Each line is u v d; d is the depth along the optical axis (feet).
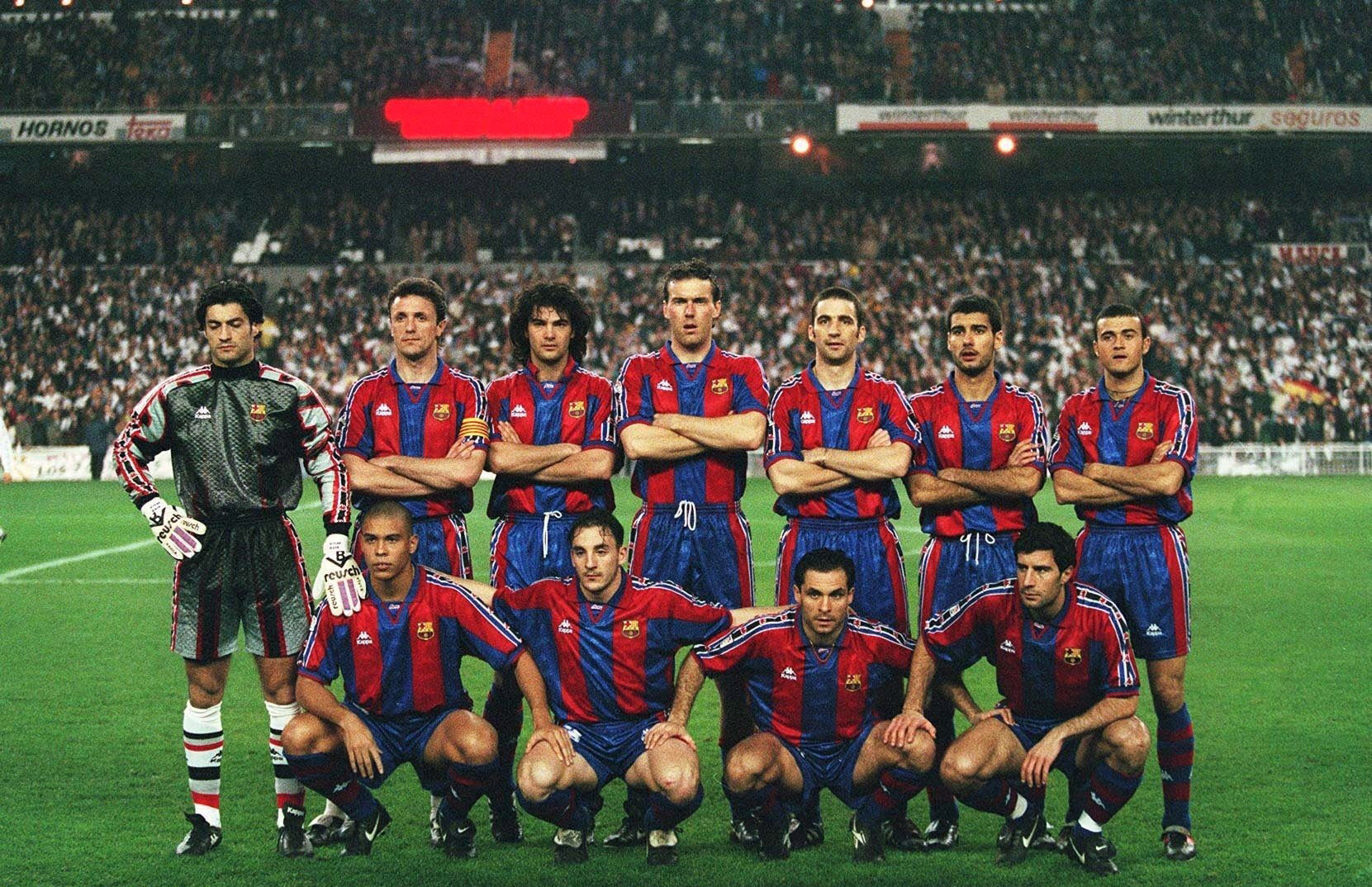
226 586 17.13
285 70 111.14
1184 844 16.35
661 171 114.62
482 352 95.40
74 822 17.85
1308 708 24.08
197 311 17.15
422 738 16.89
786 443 18.80
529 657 16.87
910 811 18.71
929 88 106.83
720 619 17.06
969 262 103.50
